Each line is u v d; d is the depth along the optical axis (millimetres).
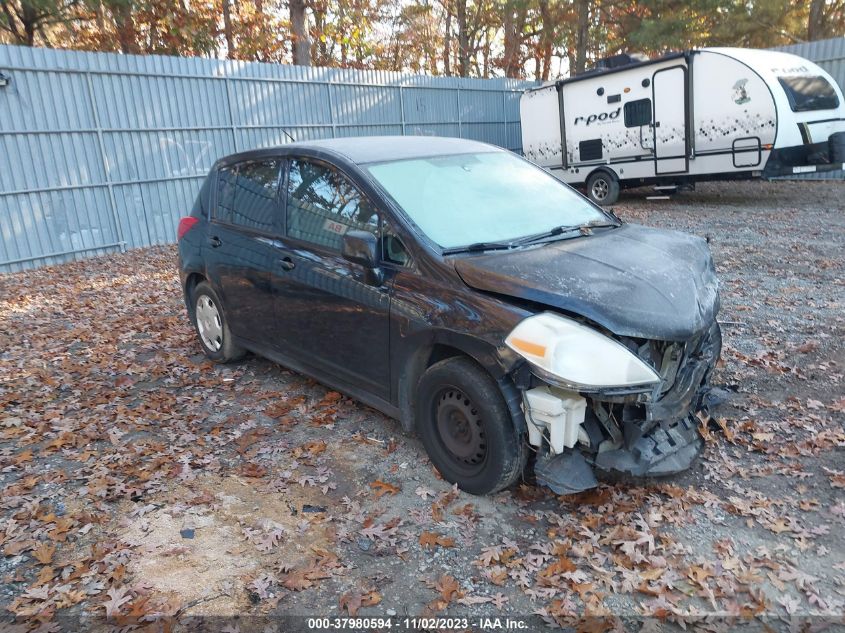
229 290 5152
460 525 3305
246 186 5117
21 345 6812
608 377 2959
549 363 2971
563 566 2955
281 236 4598
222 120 14297
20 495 3785
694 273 3602
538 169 4832
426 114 19047
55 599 2904
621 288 3213
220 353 5633
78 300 8859
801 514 3268
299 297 4367
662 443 3287
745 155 12742
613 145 15195
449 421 3566
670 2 22984
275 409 4730
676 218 12883
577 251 3635
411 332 3588
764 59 12539
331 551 3168
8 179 11297
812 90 12734
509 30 32344
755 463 3734
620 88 14672
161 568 3082
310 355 4457
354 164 4133
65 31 23219
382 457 4004
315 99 16062
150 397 5129
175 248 12828
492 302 3256
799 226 11016
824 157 12742
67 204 12102
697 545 3074
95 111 12242
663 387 3305
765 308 6641
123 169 12828
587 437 3189
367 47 30500
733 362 5176
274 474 3885
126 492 3730
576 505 3400
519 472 3367
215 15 24562
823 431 4035
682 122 13586
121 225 12922
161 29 23172
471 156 4625
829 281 7508
